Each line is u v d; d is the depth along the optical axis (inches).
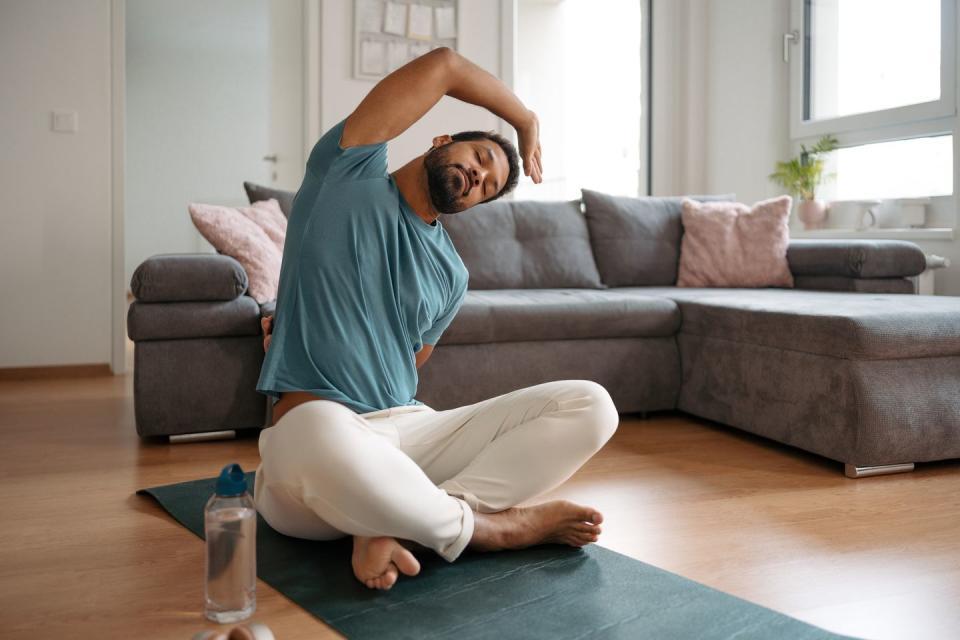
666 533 72.6
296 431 56.1
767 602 58.0
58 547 69.2
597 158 219.0
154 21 292.8
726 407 112.1
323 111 172.4
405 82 61.9
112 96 159.8
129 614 55.7
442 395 112.8
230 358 109.3
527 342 117.2
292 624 54.2
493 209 146.1
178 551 68.4
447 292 67.9
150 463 97.7
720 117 196.1
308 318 61.8
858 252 130.7
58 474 92.5
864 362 90.6
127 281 325.1
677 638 51.4
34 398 137.4
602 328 119.0
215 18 291.0
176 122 323.0
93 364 161.0
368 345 63.2
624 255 149.8
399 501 56.0
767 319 102.9
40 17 153.9
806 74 178.1
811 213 170.4
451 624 53.4
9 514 78.2
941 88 145.9
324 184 62.2
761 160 183.8
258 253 117.3
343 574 62.1
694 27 198.8
